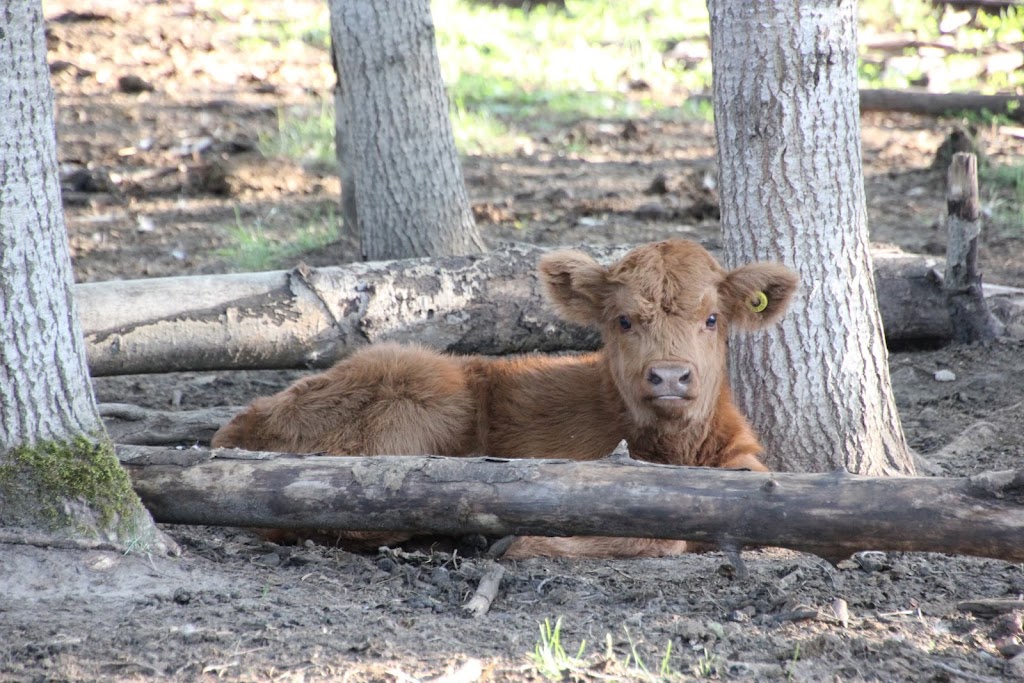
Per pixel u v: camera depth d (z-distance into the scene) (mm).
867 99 27938
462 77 31562
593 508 7965
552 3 41281
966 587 8688
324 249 18297
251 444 10539
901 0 34906
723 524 7766
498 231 19797
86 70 30359
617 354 10203
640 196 22188
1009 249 18281
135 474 8734
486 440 10742
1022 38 32062
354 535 9727
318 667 6887
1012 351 14484
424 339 13562
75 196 22484
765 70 10258
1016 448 12148
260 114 27922
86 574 7930
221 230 20344
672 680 6867
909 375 14438
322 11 37500
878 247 15562
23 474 7957
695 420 10180
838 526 7539
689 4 39031
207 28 34875
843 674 7059
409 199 15133
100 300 12484
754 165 10469
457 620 7848
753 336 10820
